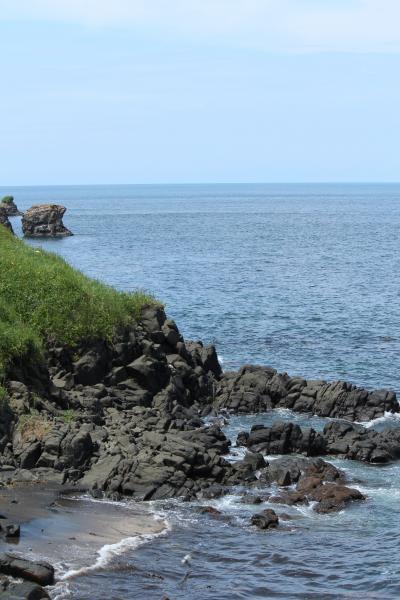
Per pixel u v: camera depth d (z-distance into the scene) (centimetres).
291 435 3353
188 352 4312
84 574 2144
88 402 3466
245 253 12519
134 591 2091
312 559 2353
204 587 2150
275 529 2558
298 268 10438
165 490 2784
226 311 6950
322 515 2698
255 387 4172
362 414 3934
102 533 2414
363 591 2169
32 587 1938
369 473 3148
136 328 4131
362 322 6531
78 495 2708
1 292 3838
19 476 2784
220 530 2530
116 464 2856
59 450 2917
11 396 3212
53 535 2350
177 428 3453
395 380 4772
